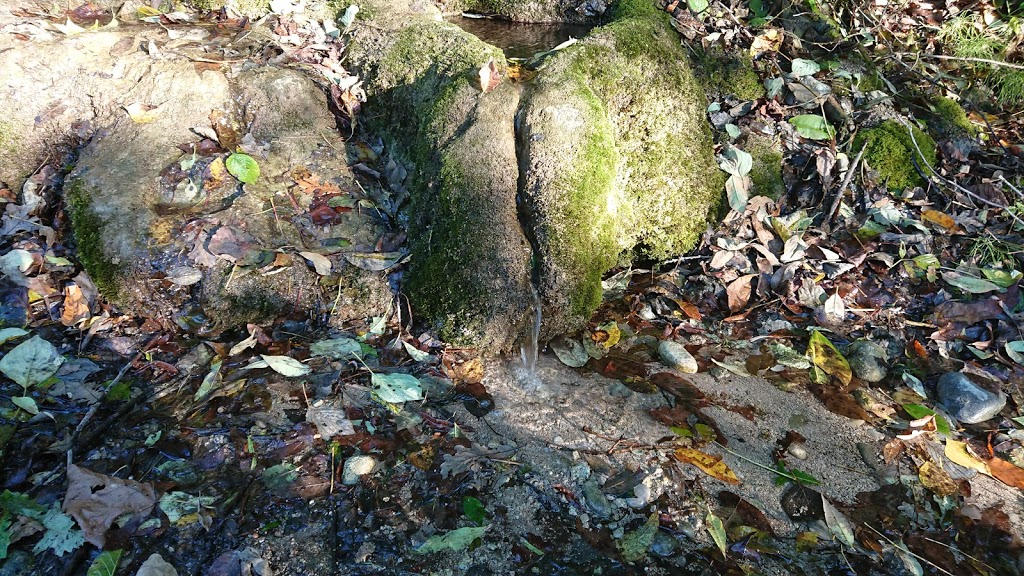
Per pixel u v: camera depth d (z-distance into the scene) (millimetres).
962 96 3855
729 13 3816
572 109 2680
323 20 3635
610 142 2762
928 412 2521
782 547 2057
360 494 2096
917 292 3000
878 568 2020
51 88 3000
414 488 2123
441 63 3055
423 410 2377
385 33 3389
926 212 3236
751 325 2898
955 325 2871
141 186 2783
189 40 3309
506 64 3088
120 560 1880
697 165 3098
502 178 2625
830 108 3473
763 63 3592
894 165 3344
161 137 2928
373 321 2664
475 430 2326
